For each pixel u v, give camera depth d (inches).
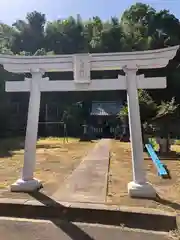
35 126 229.3
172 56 213.9
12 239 148.1
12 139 821.9
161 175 277.3
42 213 183.3
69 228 164.4
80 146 637.9
